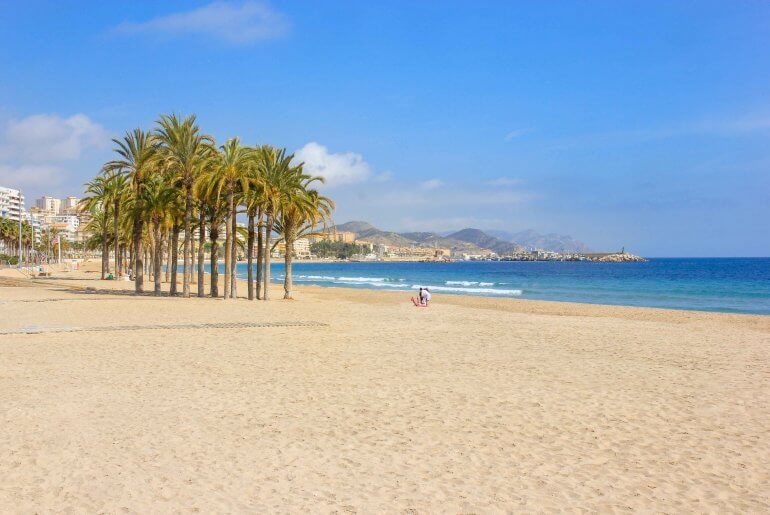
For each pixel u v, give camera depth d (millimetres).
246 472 7289
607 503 6449
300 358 15617
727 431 9203
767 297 55062
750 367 14953
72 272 100500
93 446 8188
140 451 8023
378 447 8320
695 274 120438
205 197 37406
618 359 16016
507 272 154750
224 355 15961
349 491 6707
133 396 11180
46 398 10914
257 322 24016
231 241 38656
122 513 6035
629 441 8672
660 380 13156
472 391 11875
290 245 42000
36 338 18766
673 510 6289
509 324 24906
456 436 8859
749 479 7191
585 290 66938
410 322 25281
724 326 25844
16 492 6531
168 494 6543
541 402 11000
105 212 68188
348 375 13406
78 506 6191
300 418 9781
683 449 8320
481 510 6230
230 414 9977
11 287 48375
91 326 21859
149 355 15820
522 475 7277
